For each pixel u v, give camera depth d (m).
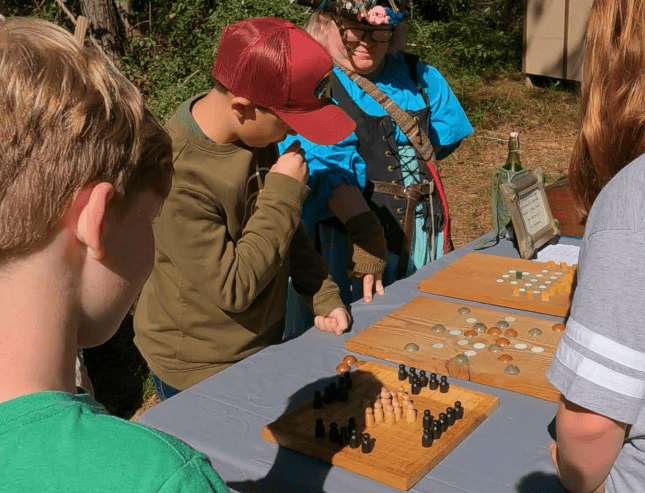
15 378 0.57
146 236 0.69
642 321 0.82
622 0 0.89
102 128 0.61
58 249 0.59
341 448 1.37
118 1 6.31
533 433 1.43
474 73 10.80
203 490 0.57
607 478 0.96
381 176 2.65
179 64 5.28
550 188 2.72
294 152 1.84
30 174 0.57
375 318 2.03
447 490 1.26
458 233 5.77
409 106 2.71
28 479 0.54
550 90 10.21
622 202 0.84
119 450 0.56
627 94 0.88
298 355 1.81
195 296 1.86
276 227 1.79
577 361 0.86
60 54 0.61
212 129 1.75
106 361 3.88
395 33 2.66
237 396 1.62
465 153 7.85
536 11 10.10
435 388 1.58
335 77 2.60
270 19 1.74
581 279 0.88
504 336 1.81
